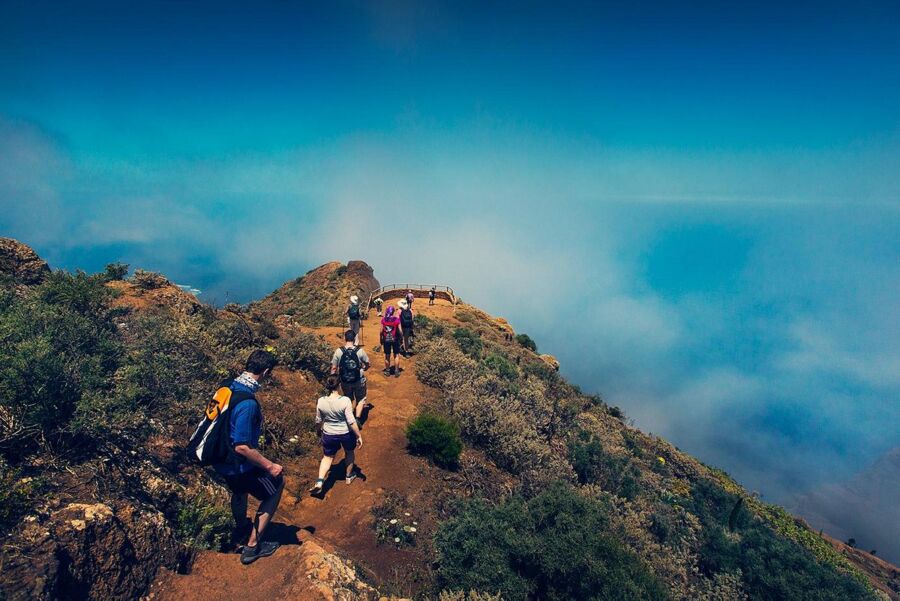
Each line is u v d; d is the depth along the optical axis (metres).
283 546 4.95
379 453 9.07
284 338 12.74
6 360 4.20
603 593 6.09
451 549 6.53
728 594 10.13
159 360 6.79
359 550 6.52
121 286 11.38
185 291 12.38
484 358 19.72
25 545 3.22
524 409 13.79
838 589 10.80
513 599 5.88
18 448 3.98
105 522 3.75
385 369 13.91
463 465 9.41
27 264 11.16
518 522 7.00
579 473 12.71
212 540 4.70
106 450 4.62
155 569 3.99
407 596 5.79
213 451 4.20
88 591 3.39
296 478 7.89
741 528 15.76
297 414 9.51
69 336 5.61
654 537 10.89
